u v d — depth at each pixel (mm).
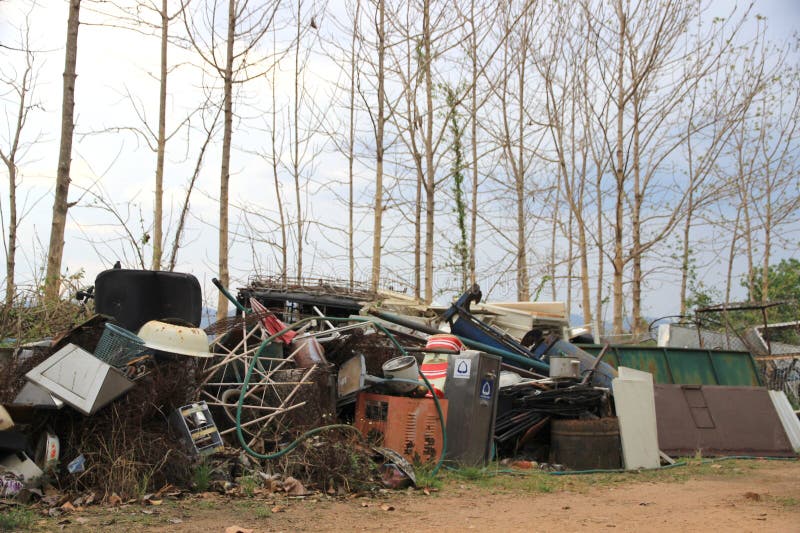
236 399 8406
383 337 10477
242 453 7676
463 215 25172
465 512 6676
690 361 15008
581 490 8344
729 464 11086
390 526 5941
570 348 12469
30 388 6836
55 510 5926
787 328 21031
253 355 8852
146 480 6598
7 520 5379
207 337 8805
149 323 7934
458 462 9031
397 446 8867
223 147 17281
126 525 5566
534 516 6531
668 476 9734
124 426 6906
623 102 22219
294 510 6430
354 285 14445
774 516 6672
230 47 17328
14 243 15992
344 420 9633
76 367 6809
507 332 14344
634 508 7090
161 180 17766
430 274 20234
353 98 24625
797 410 16453
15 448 6371
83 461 6707
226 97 17297
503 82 23203
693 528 6027
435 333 12359
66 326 10406
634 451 10344
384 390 9359
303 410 8258
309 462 7590
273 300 13938
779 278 39125
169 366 7629
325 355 9836
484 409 9297
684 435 11859
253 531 5566
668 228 23188
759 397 12648
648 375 11062
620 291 22469
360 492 7301
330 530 5734
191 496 6703
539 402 10641
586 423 10109
